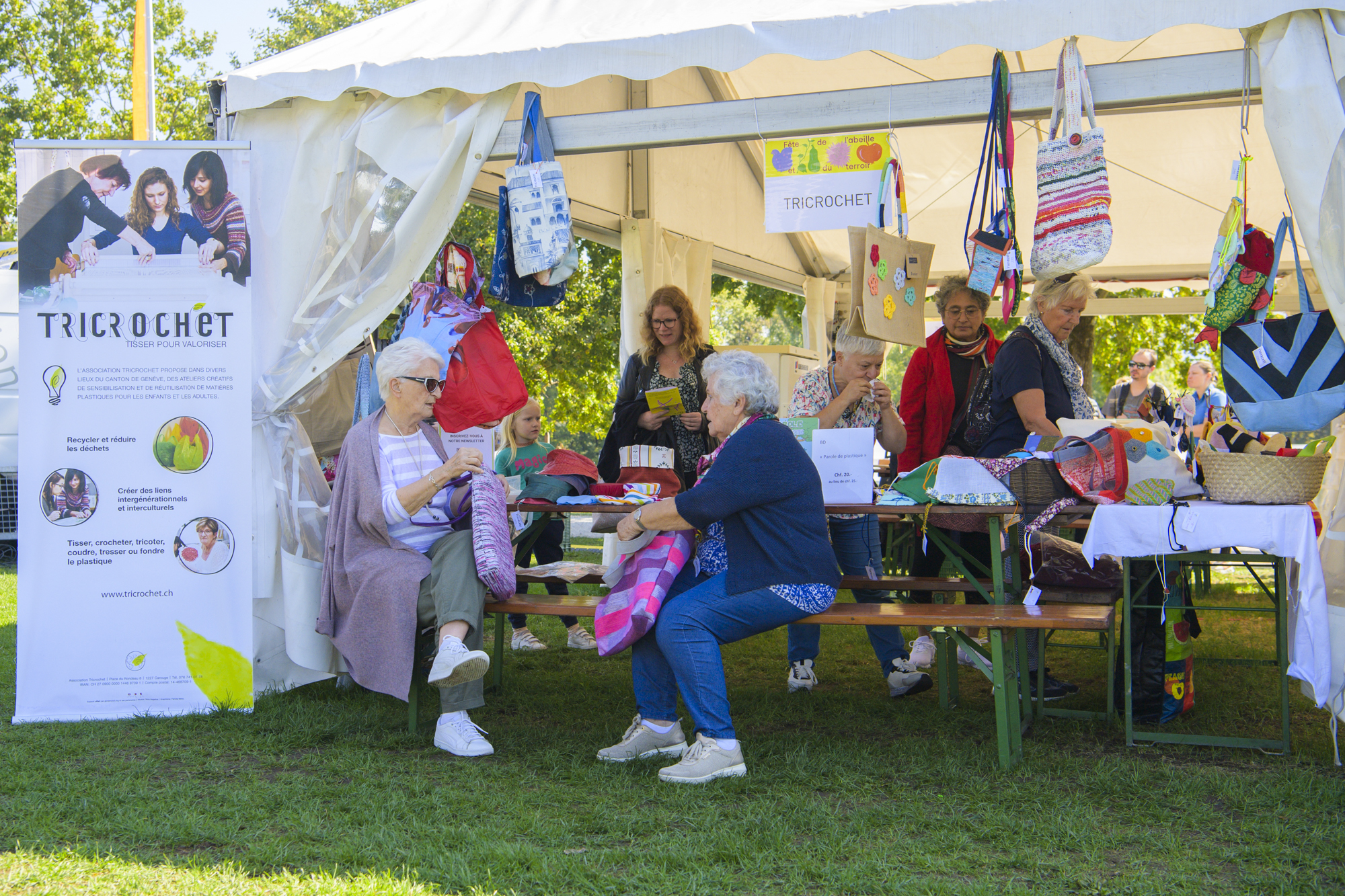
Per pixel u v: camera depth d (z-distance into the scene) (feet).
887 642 15.28
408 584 12.74
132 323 13.93
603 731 13.37
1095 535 12.37
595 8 15.30
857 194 13.79
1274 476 11.88
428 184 14.51
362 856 8.98
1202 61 12.06
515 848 9.04
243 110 15.37
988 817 9.92
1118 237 29.66
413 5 17.49
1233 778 11.11
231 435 14.10
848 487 13.24
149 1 29.40
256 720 13.51
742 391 11.93
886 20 12.70
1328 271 11.38
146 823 9.64
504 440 20.18
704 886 8.45
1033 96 12.87
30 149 13.80
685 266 25.55
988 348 16.83
